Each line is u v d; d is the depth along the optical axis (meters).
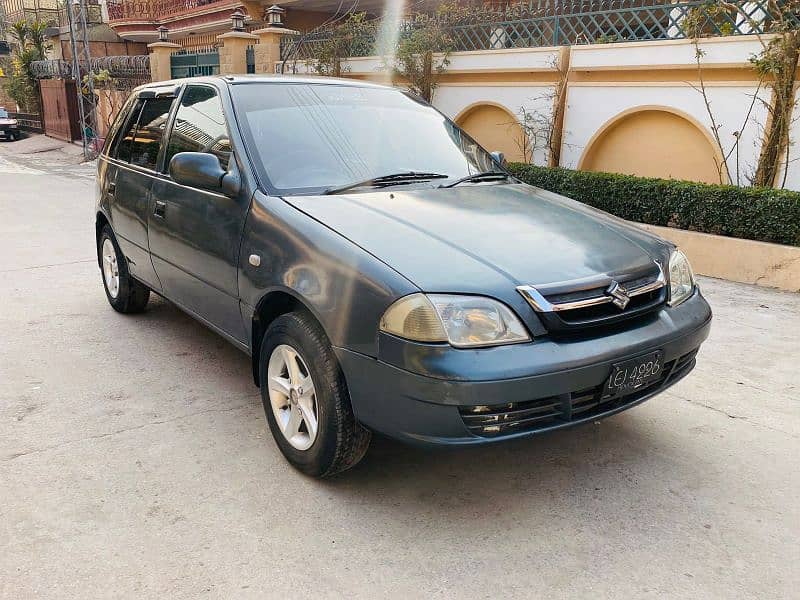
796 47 6.43
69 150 22.16
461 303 2.48
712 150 7.49
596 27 8.39
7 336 4.83
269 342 3.12
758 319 5.35
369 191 3.37
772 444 3.43
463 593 2.38
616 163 8.52
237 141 3.46
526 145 9.30
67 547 2.57
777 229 6.24
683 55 7.39
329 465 2.89
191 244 3.74
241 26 15.34
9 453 3.24
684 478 3.12
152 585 2.38
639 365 2.74
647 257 3.02
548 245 2.89
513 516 2.82
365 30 11.51
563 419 2.64
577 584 2.43
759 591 2.40
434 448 2.54
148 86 4.96
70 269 6.77
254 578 2.43
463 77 10.08
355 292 2.63
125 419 3.61
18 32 29.61
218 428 3.53
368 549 2.60
